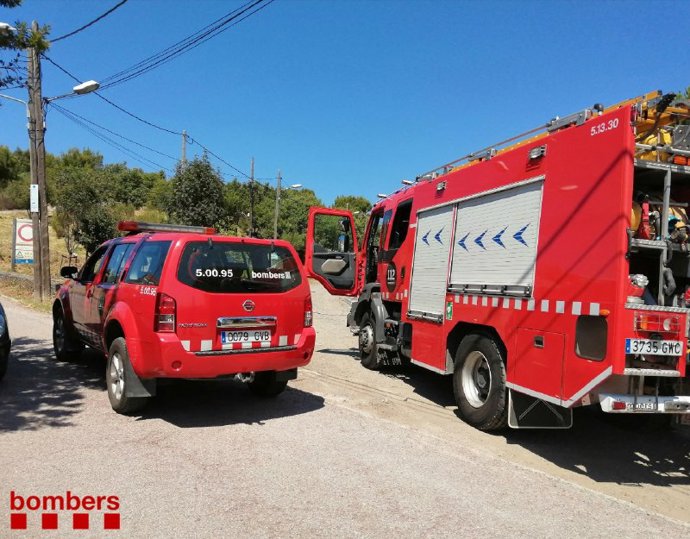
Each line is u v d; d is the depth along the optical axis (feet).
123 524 11.59
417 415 21.52
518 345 17.44
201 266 18.21
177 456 15.57
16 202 174.40
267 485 13.82
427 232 24.35
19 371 25.80
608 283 14.19
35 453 15.44
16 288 64.54
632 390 14.61
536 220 17.20
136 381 18.48
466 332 21.58
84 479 13.80
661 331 14.10
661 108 14.51
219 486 13.64
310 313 20.92
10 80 28.12
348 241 34.30
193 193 90.63
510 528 12.12
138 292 18.43
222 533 11.34
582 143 15.62
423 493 13.74
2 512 11.98
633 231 14.78
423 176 26.20
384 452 16.57
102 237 83.61
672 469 17.15
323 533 11.50
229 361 18.40
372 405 22.52
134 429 17.88
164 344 17.30
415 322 24.82
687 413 15.39
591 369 14.51
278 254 20.22
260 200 177.27
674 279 15.97
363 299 31.24
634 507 13.53
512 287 17.99
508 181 18.74
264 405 21.49
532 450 18.10
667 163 15.19
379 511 12.64
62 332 27.81
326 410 21.07
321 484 14.01
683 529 12.46
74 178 84.64
